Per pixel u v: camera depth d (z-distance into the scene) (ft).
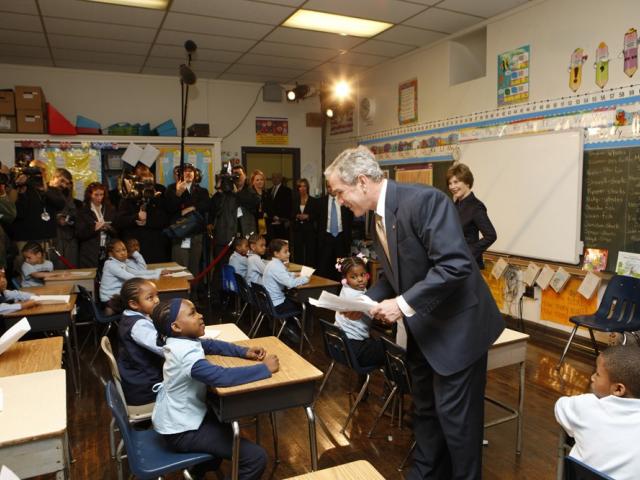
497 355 7.94
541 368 12.64
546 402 10.68
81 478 7.98
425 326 5.94
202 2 15.01
